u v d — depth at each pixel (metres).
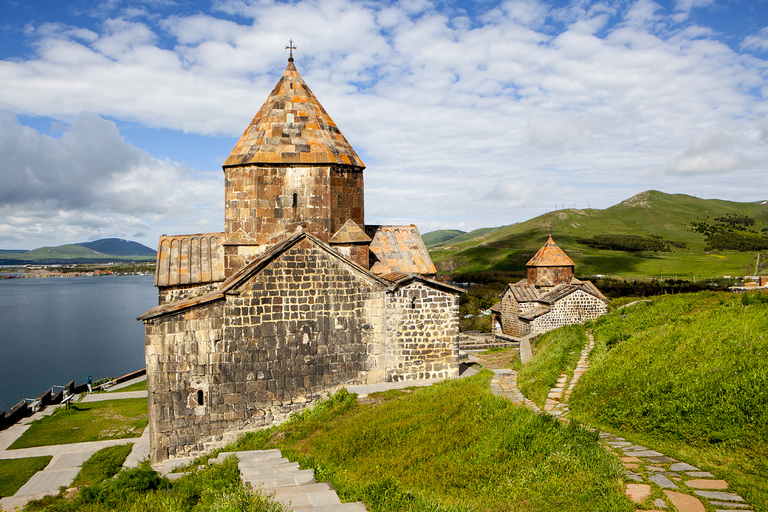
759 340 13.16
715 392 11.20
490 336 45.28
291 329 17.45
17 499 15.08
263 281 17.17
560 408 13.74
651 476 8.29
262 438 15.77
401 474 10.20
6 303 157.12
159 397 16.03
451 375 19.62
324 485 9.52
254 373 16.94
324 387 17.91
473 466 9.93
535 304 42.34
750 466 8.56
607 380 14.23
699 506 7.05
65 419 24.94
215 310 16.58
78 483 16.75
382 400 16.53
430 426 12.64
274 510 7.71
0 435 22.67
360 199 21.09
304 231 17.73
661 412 11.30
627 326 22.56
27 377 55.97
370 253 21.88
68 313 126.25
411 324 19.17
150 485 12.15
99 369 60.12
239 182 19.58
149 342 15.96
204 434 16.34
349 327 18.31
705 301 24.00
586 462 8.98
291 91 21.11
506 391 16.91
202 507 9.59
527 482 8.68
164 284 19.78
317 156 19.72
